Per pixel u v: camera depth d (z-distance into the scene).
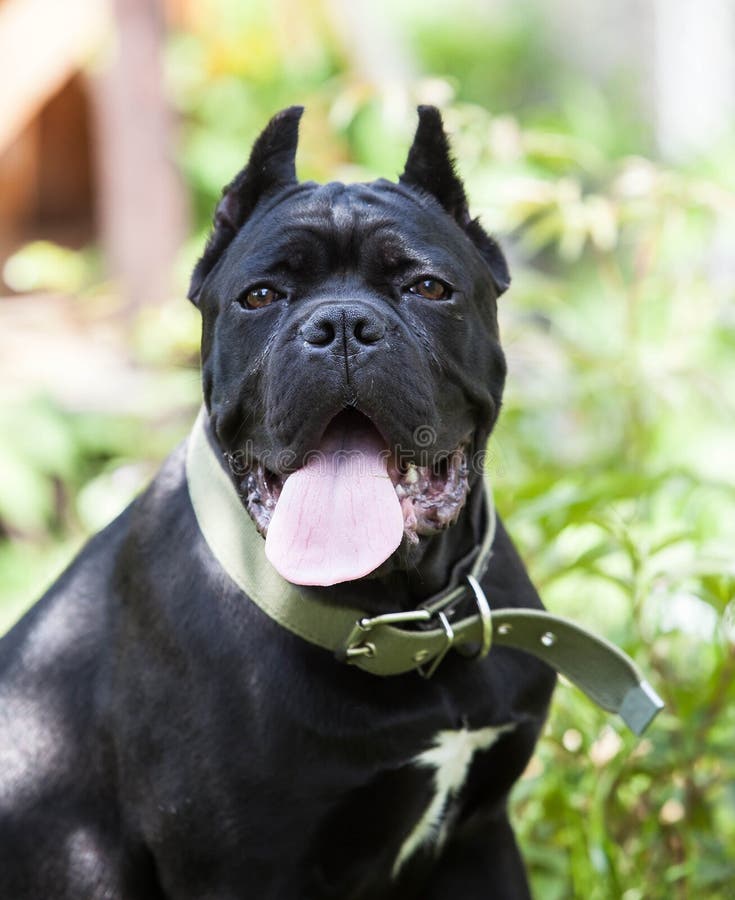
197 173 10.02
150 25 8.41
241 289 3.14
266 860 3.05
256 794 3.01
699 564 3.96
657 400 5.67
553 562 4.56
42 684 3.37
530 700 3.30
